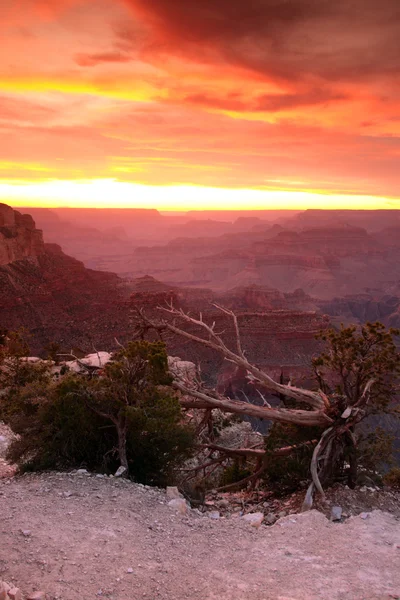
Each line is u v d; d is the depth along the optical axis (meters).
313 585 8.26
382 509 12.77
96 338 87.75
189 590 7.96
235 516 13.02
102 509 10.75
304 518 11.29
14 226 99.88
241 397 79.12
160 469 14.22
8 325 82.00
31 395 14.74
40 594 7.21
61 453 13.70
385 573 8.77
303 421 14.91
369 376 14.76
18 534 9.17
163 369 14.20
